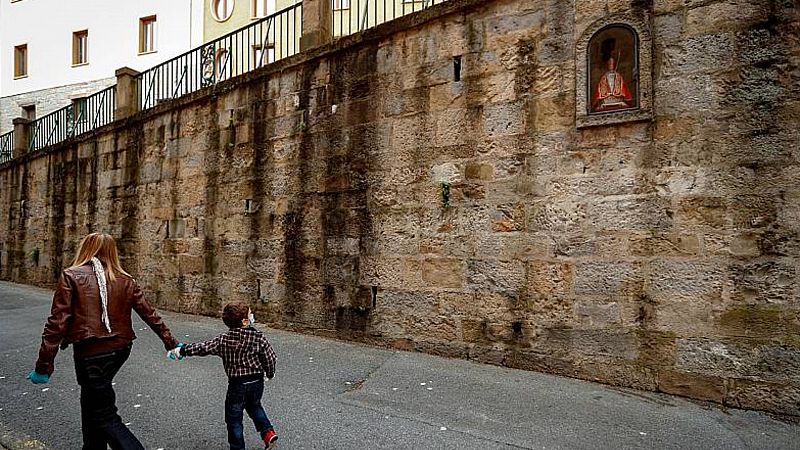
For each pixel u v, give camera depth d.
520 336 5.73
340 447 3.85
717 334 4.73
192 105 9.41
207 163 9.11
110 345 3.29
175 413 4.56
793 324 4.46
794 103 4.54
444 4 6.38
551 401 4.77
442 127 6.39
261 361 3.66
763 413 4.50
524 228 5.75
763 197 4.61
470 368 5.76
